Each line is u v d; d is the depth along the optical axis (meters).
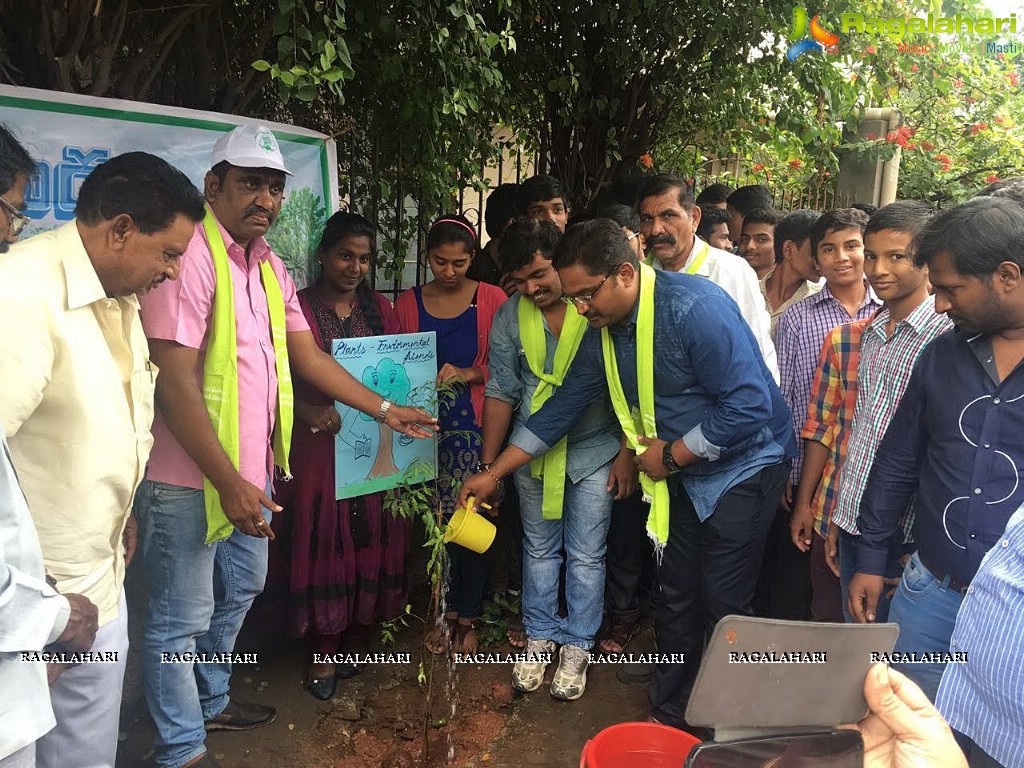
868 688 0.94
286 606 2.68
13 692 1.18
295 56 2.19
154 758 2.18
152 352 1.84
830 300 2.72
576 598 2.62
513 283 2.53
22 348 1.35
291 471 2.52
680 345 2.11
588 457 2.54
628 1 3.87
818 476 2.47
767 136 5.22
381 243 3.73
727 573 2.22
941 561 1.66
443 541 2.39
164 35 2.58
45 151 2.13
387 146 3.33
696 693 0.88
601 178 4.67
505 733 2.48
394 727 2.47
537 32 3.93
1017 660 1.23
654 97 4.53
